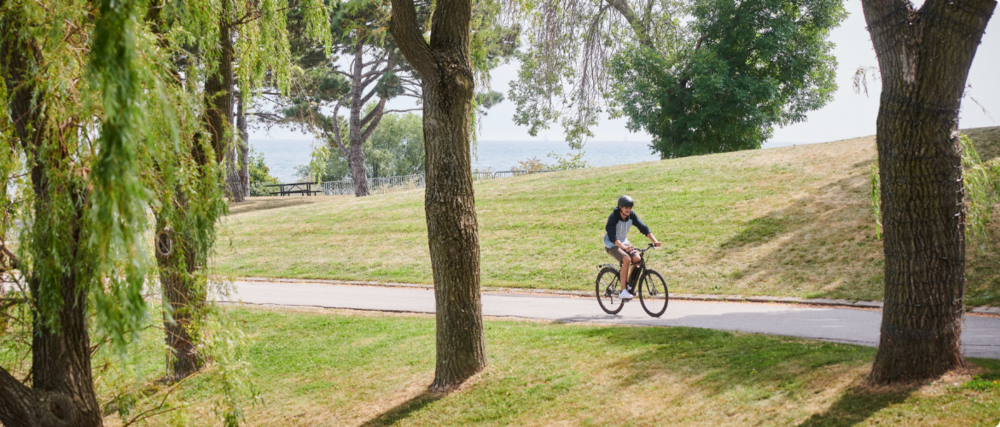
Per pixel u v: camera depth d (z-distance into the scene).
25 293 5.18
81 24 4.87
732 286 12.28
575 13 10.59
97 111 4.75
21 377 6.02
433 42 7.18
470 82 7.23
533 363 7.61
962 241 5.09
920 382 5.00
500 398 6.76
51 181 4.67
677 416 5.59
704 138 31.19
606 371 7.05
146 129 3.94
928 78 4.79
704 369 6.62
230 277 7.04
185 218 5.91
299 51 28.36
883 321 5.29
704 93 27.44
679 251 14.71
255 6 10.20
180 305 6.32
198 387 8.70
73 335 5.11
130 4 3.72
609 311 10.89
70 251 4.80
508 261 16.16
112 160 3.69
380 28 9.02
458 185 7.27
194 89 6.00
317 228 22.80
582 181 23.33
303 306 13.65
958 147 5.02
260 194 47.53
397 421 6.69
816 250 13.08
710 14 28.72
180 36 7.01
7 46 4.90
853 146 20.39
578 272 14.57
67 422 4.98
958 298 5.08
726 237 14.94
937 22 4.69
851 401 5.04
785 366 6.27
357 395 7.76
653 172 22.53
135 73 3.76
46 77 4.73
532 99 11.77
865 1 5.13
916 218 4.99
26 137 4.99
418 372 8.20
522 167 40.50
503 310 11.80
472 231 7.39
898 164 5.03
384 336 10.41
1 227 5.38
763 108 29.95
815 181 17.44
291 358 9.77
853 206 14.84
